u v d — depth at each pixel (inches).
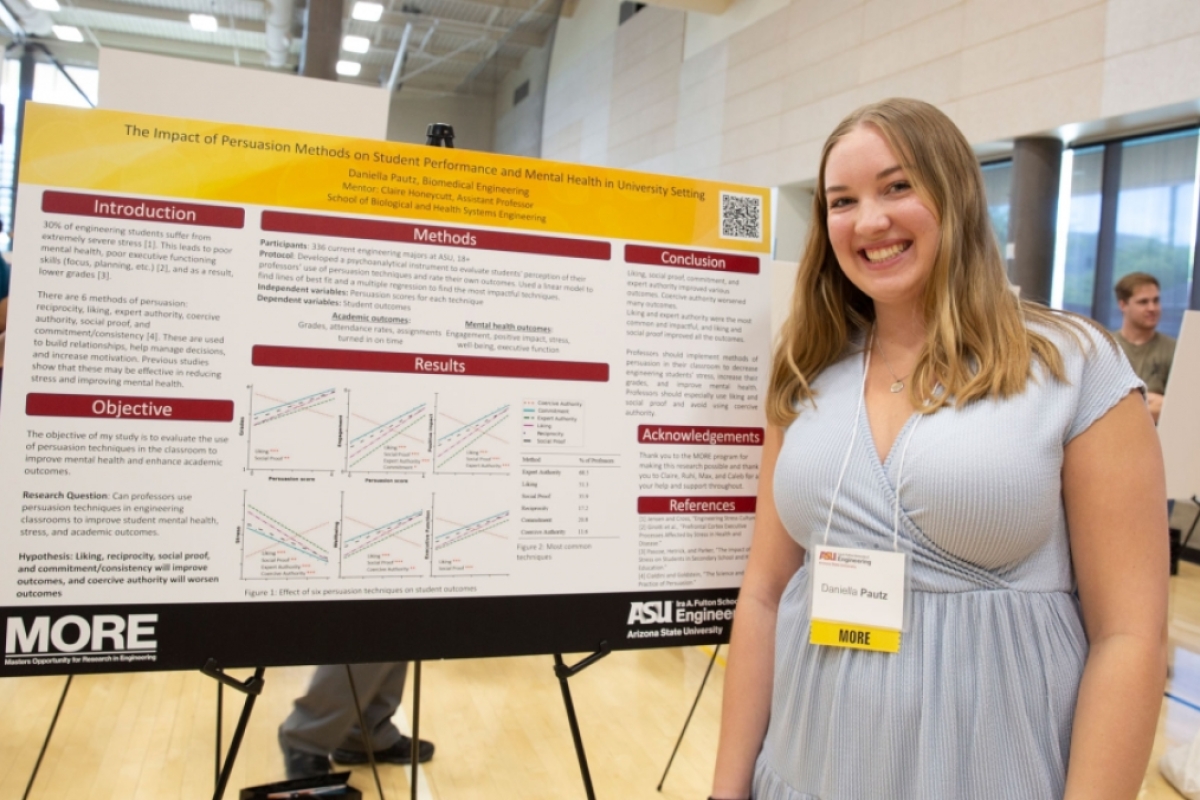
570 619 50.7
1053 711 37.2
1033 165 196.7
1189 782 87.7
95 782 85.4
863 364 45.4
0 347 82.3
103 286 45.3
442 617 48.6
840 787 39.6
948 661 38.1
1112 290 197.0
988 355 38.8
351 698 85.0
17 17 317.1
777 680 44.5
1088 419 36.9
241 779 87.4
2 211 205.8
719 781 46.2
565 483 51.1
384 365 48.5
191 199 46.6
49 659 44.3
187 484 45.8
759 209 56.4
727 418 54.7
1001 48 199.0
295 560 46.8
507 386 50.4
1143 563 36.1
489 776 91.5
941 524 38.3
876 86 234.8
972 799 37.1
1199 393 102.0
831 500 41.9
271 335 47.1
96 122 45.8
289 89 74.4
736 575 54.4
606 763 95.3
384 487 48.1
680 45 328.2
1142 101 169.9
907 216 40.3
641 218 53.6
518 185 51.3
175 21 313.9
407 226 49.3
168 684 111.1
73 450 44.8
